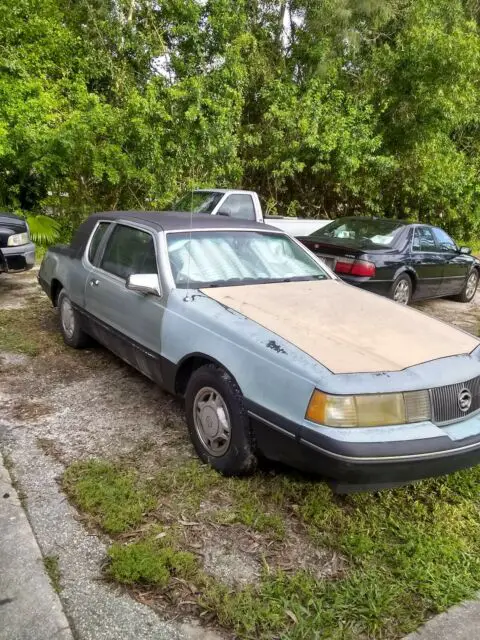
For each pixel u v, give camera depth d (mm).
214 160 13211
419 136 15648
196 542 2842
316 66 15969
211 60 13812
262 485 3342
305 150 14531
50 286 5895
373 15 16062
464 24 15977
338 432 2736
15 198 11883
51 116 11227
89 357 5434
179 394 3885
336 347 3139
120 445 3773
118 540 2826
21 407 4305
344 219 8797
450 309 9344
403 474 2773
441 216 17922
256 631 2303
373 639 2307
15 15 11617
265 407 3045
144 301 4102
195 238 4371
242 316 3482
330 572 2684
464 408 3047
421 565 2742
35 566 2611
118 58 14078
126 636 2254
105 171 11531
